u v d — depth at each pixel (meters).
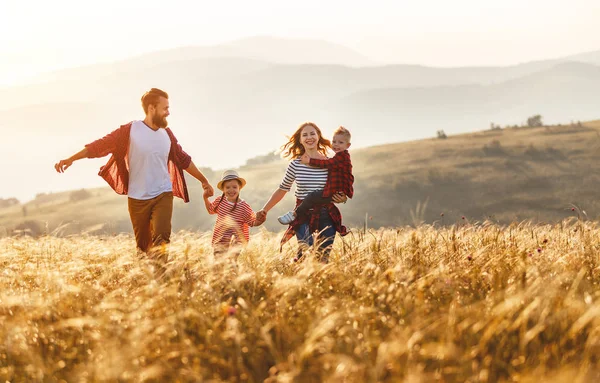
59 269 6.97
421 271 6.68
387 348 3.91
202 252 7.73
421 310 4.89
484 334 4.20
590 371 3.72
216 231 8.72
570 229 9.68
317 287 5.83
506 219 78.00
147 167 8.61
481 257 7.15
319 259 7.34
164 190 8.67
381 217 94.88
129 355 3.92
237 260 7.66
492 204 93.94
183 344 4.27
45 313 5.16
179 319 4.70
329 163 8.35
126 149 8.63
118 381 3.82
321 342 4.20
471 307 4.79
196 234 9.85
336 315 4.27
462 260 7.11
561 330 4.40
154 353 4.26
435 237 8.61
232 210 8.84
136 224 8.80
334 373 3.71
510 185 103.00
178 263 6.76
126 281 6.55
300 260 7.27
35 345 4.67
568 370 3.69
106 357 3.95
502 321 4.32
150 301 5.06
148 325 4.41
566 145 126.56
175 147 8.97
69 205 124.19
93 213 109.81
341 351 4.22
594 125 146.12
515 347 4.25
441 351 3.87
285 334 4.55
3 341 4.66
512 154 123.81
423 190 105.44
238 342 4.08
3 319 5.19
